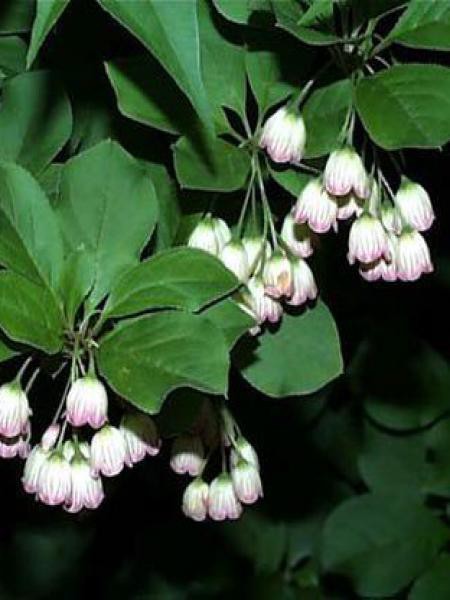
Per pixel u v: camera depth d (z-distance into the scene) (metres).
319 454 0.57
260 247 0.31
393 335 0.55
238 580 0.58
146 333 0.27
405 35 0.29
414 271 0.31
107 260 0.30
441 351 0.61
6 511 0.56
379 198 0.31
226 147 0.30
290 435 0.57
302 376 0.32
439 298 0.59
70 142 0.34
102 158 0.30
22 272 0.29
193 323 0.27
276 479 0.58
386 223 0.31
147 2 0.24
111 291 0.28
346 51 0.30
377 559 0.53
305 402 0.56
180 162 0.30
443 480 0.54
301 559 0.58
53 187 0.32
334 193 0.29
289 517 0.58
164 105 0.30
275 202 0.32
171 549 0.58
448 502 0.55
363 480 0.55
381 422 0.54
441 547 0.54
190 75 0.24
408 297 0.57
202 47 0.31
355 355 0.54
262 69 0.31
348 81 0.30
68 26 0.35
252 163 0.30
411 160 0.52
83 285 0.29
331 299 0.54
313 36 0.27
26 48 0.34
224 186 0.30
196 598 0.58
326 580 0.58
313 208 0.30
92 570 0.59
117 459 0.30
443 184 0.53
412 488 0.54
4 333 0.29
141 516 0.58
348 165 0.29
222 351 0.27
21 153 0.32
